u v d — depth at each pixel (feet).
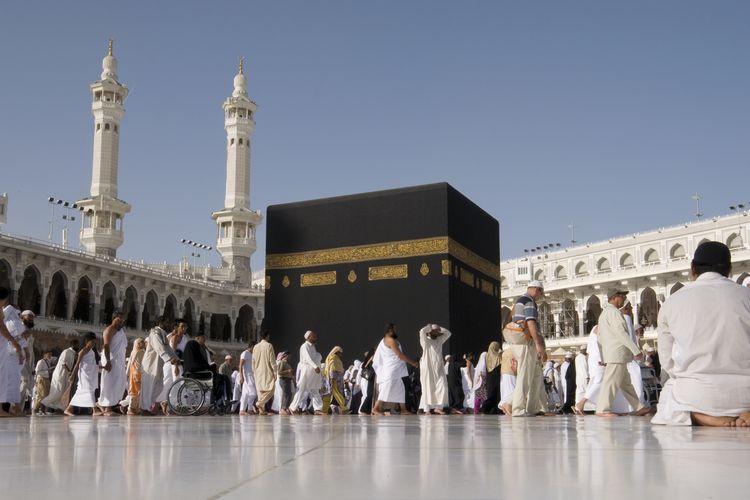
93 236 225.15
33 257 171.01
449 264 65.87
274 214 74.33
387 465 8.50
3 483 6.75
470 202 73.46
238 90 253.03
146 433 16.42
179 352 45.96
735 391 17.53
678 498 5.47
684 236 183.42
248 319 243.81
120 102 237.45
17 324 36.17
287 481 6.90
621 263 197.98
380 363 43.62
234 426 21.06
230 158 249.75
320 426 21.07
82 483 6.74
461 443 12.59
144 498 5.65
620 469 7.75
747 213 171.63
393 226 68.54
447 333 47.11
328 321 69.92
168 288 207.51
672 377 19.29
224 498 5.64
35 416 37.24
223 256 246.47
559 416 33.01
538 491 6.00
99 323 186.39
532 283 34.06
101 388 41.81
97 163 229.04
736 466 8.00
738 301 17.81
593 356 38.37
